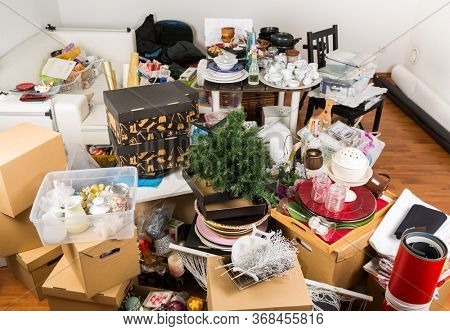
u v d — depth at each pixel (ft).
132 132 5.23
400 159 9.37
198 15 13.79
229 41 9.60
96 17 13.53
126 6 13.51
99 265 4.63
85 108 7.76
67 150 6.93
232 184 4.73
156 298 5.03
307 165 5.48
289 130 6.23
